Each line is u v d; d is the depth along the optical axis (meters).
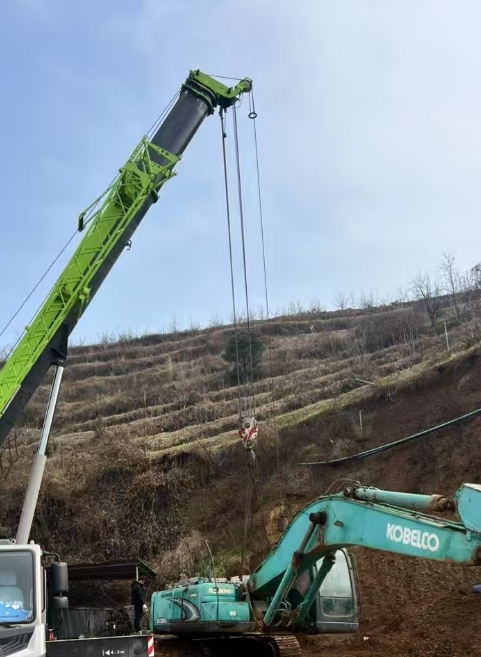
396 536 8.73
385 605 18.03
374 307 52.62
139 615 14.83
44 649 8.47
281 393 36.59
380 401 27.94
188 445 30.34
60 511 27.75
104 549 26.38
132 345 57.16
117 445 31.12
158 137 16.72
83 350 56.66
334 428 27.52
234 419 34.09
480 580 16.98
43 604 9.24
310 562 10.79
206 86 17.27
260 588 11.97
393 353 38.25
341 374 36.50
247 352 43.16
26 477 29.11
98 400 43.72
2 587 8.95
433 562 18.53
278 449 27.72
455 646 14.49
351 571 12.48
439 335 37.84
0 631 8.52
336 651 16.36
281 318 54.81
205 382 43.31
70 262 15.16
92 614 13.36
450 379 26.36
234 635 12.82
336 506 10.02
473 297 42.34
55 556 10.15
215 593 12.30
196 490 27.84
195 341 53.69
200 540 24.77
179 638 13.81
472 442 22.02
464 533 7.71
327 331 48.38
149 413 39.81
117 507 27.62
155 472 28.67
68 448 32.88
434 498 8.18
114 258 15.66
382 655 15.02
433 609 16.69
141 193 15.88
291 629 11.87
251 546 23.50
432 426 24.02
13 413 13.63
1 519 27.36
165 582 22.98
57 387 14.33
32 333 14.31
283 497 25.23
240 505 26.03
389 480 23.11
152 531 26.58
